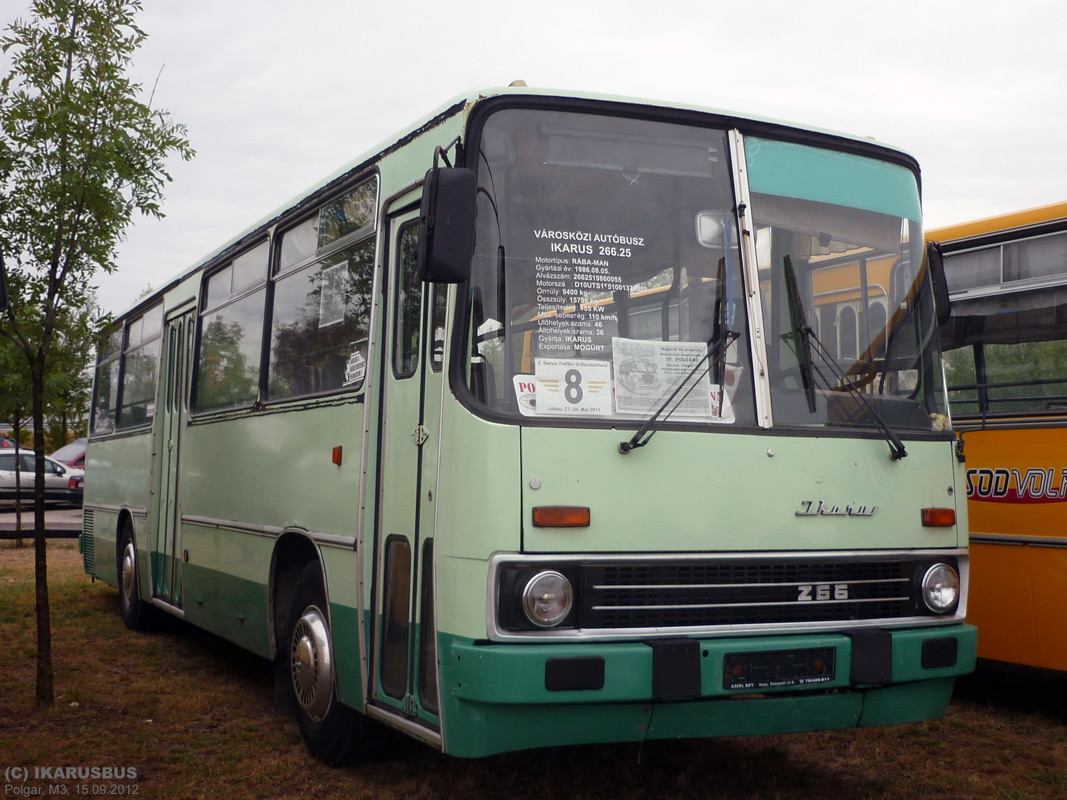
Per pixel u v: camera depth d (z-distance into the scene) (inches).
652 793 212.8
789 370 197.9
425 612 188.5
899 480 202.5
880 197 220.8
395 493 203.5
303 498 247.6
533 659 167.0
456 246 170.9
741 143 205.3
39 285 289.6
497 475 173.3
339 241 244.4
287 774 229.8
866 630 191.6
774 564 187.8
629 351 186.4
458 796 213.3
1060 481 271.9
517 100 190.7
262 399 283.9
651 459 181.3
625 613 175.9
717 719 181.5
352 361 228.4
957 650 200.2
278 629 265.9
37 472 290.0
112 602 490.0
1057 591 271.0
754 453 189.2
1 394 301.7
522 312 182.4
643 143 197.6
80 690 304.8
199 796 215.3
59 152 281.3
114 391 479.5
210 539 320.5
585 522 174.9
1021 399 283.9
